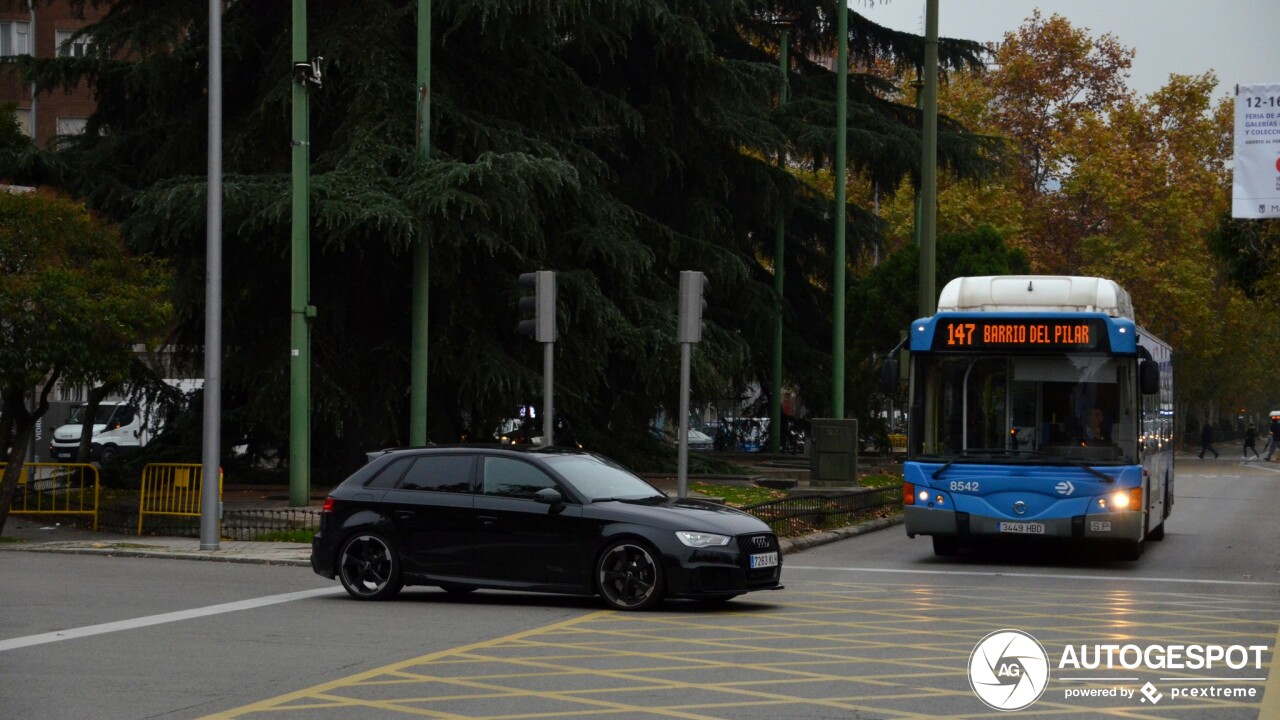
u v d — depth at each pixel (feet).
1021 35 213.87
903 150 115.24
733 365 94.27
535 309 57.82
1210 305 237.45
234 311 80.64
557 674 32.04
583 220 88.22
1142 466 58.08
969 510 57.77
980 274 136.56
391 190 74.43
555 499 43.68
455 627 39.70
